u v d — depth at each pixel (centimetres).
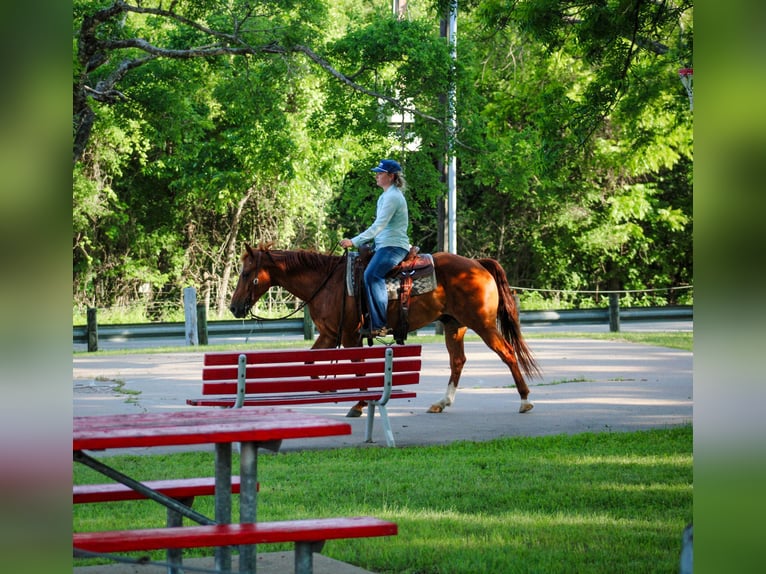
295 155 2862
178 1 2411
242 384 974
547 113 1778
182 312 4069
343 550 586
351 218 4556
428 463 909
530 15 1500
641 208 4406
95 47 2206
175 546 399
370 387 1037
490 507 715
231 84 2644
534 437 1064
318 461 938
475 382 1662
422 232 4681
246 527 421
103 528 659
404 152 2684
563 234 4609
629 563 541
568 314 2942
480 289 1260
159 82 2677
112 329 2705
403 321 1245
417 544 597
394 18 2495
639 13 1462
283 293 4050
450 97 2527
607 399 1409
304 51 2436
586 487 779
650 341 2441
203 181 3831
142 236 4375
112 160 3881
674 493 750
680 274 4816
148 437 407
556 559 555
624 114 2670
